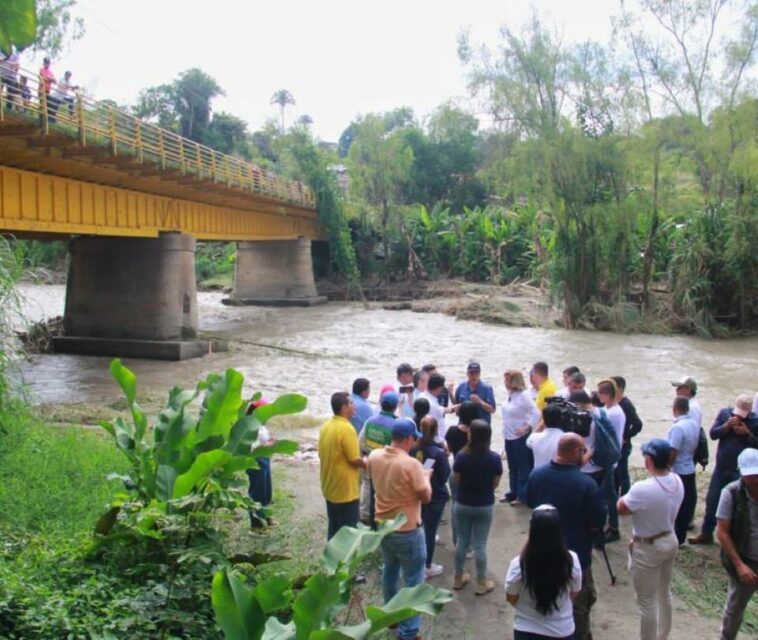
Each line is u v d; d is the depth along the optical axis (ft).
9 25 12.34
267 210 132.05
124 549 21.13
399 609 13.48
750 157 107.14
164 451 22.99
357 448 24.35
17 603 17.01
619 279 115.34
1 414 31.60
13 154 60.54
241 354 87.56
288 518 29.48
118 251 87.97
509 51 119.14
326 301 161.89
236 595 14.01
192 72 270.26
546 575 15.16
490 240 165.17
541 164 115.34
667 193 114.83
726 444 27.17
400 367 32.01
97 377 70.95
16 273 32.55
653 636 19.36
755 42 110.01
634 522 19.47
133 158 68.59
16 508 24.53
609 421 26.03
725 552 19.52
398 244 175.01
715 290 112.68
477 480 22.85
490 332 109.81
